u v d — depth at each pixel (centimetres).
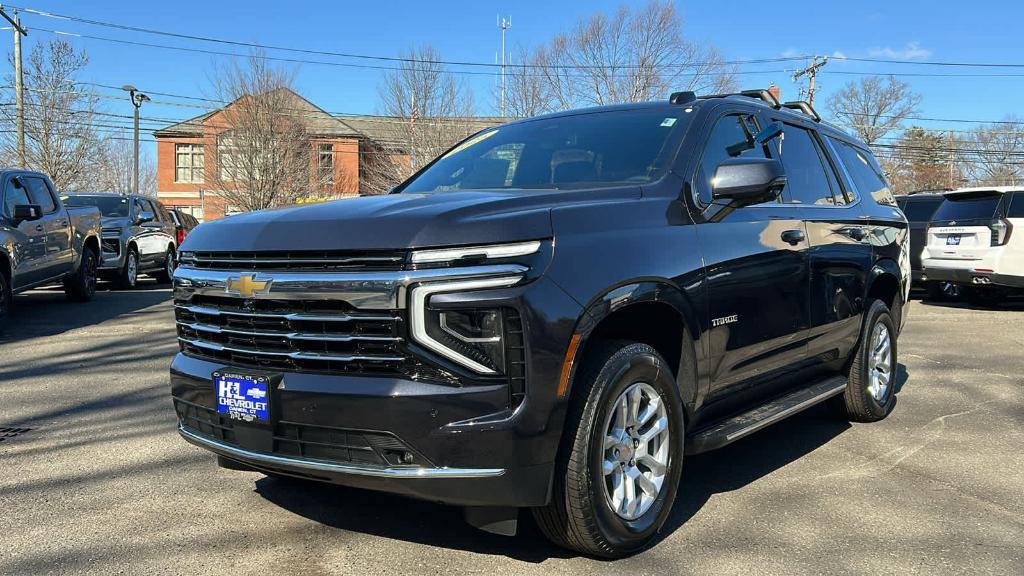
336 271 270
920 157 6631
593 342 298
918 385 649
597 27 3381
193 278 311
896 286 547
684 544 319
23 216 924
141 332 895
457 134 3447
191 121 4794
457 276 258
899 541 324
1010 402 587
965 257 1172
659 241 317
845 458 445
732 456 450
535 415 261
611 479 299
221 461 329
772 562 302
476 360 259
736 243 360
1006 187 1142
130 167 6328
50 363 713
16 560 300
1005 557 308
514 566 295
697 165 365
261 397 281
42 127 3067
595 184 354
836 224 461
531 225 271
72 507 357
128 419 518
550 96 3475
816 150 486
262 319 286
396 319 259
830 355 469
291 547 312
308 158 3750
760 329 377
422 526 334
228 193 3616
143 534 326
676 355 337
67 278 1155
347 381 266
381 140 3856
